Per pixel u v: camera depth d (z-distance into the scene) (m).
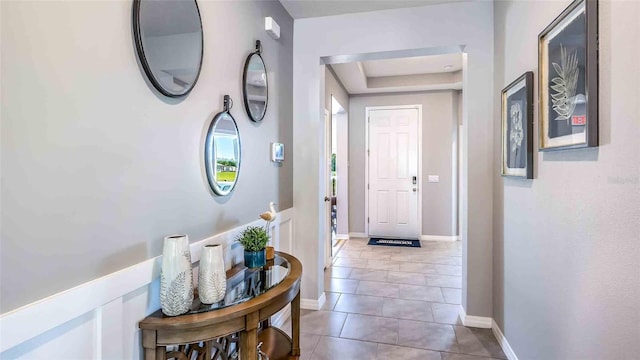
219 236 1.71
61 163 0.92
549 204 1.57
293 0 2.55
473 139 2.53
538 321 1.69
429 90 5.44
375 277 3.70
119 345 1.09
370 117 5.71
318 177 2.87
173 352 1.24
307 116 2.88
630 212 1.03
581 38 1.24
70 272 0.94
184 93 1.43
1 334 0.77
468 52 2.53
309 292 2.91
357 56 2.83
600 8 1.16
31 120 0.84
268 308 1.38
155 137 1.28
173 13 1.35
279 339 1.97
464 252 2.65
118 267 1.10
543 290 1.63
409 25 2.65
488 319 2.52
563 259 1.44
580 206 1.31
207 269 1.30
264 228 2.26
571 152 1.37
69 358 0.94
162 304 1.19
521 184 1.92
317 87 2.85
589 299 1.25
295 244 2.93
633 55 1.00
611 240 1.12
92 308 1.00
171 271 1.19
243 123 2.00
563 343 1.45
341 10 2.70
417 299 3.08
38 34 0.85
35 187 0.85
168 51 1.32
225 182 1.75
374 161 5.73
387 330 2.50
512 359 2.06
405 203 5.65
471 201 2.54
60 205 0.91
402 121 5.61
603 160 1.16
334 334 2.44
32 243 0.84
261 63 2.23
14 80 0.80
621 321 1.08
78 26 0.96
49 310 0.87
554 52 1.48
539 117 1.64
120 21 1.10
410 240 5.55
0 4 0.77
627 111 1.03
